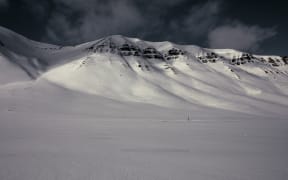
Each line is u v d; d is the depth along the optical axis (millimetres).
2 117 39656
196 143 16859
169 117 55094
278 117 69000
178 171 9758
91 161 11070
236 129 28375
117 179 8633
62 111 59844
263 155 13055
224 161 11609
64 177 8727
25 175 8883
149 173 9414
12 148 13875
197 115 64062
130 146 15164
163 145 15742
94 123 33875
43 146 14648
